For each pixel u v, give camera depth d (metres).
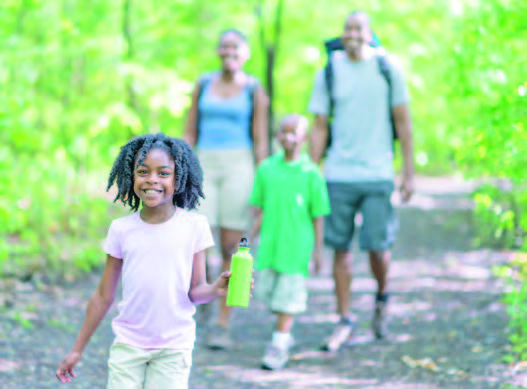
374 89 8.02
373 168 8.05
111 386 4.37
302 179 7.60
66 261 10.38
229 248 8.65
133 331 4.39
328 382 6.80
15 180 8.77
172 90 11.30
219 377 6.95
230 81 8.62
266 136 8.70
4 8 9.91
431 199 26.14
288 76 19.61
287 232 7.49
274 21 18.33
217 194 8.54
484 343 7.46
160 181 4.28
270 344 7.42
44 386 6.00
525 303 7.56
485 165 8.35
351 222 8.21
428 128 16.20
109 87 13.19
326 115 8.28
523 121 7.12
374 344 8.05
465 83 8.02
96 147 11.13
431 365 6.98
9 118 8.74
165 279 4.35
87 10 14.29
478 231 14.84
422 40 14.27
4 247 8.86
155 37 15.34
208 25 17.67
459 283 10.86
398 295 10.55
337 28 17.42
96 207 10.83
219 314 8.24
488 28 7.79
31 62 11.02
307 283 11.98
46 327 7.85
